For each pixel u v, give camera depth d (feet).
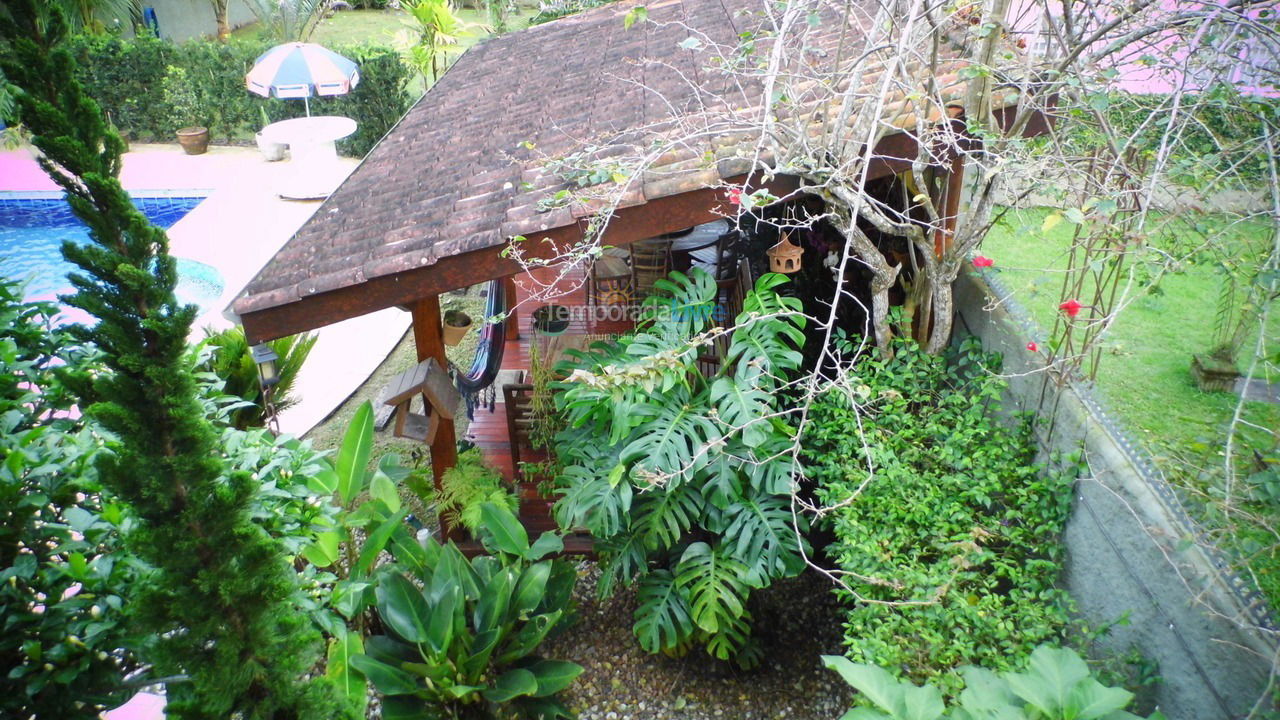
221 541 7.95
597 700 16.62
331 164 45.78
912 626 11.92
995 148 13.71
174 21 67.62
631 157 15.19
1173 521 10.44
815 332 19.92
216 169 50.03
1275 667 8.21
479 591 16.28
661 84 20.65
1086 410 12.83
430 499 18.90
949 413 14.94
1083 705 9.24
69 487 10.43
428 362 17.63
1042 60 14.06
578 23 32.24
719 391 14.80
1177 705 10.14
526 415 20.08
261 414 21.58
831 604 18.35
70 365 11.97
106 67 52.01
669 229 14.65
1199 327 18.45
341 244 15.79
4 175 47.01
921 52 15.33
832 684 16.66
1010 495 13.67
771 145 14.21
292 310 14.43
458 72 29.04
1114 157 12.61
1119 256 12.69
